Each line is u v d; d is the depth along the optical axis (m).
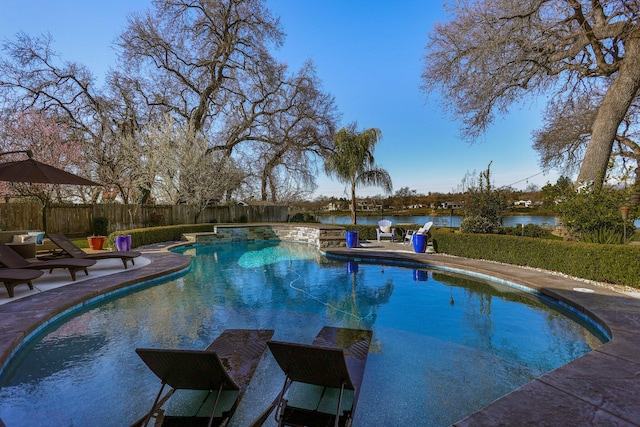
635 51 8.68
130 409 2.96
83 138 18.36
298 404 2.61
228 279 8.41
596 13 9.11
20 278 5.62
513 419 2.33
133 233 12.55
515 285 7.09
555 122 18.16
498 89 11.60
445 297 6.73
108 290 6.48
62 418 2.83
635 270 6.01
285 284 7.88
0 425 2.73
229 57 21.03
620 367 3.10
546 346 4.34
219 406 2.60
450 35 11.40
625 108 8.96
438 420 2.84
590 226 7.74
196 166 18.28
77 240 14.73
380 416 2.89
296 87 22.92
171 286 7.66
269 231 18.05
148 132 18.16
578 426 2.25
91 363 3.84
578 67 10.62
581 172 9.48
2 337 3.98
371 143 21.22
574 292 5.87
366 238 16.16
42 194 13.53
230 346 3.81
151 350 2.25
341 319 5.46
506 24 9.86
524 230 10.79
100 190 19.41
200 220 20.47
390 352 4.20
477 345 4.40
